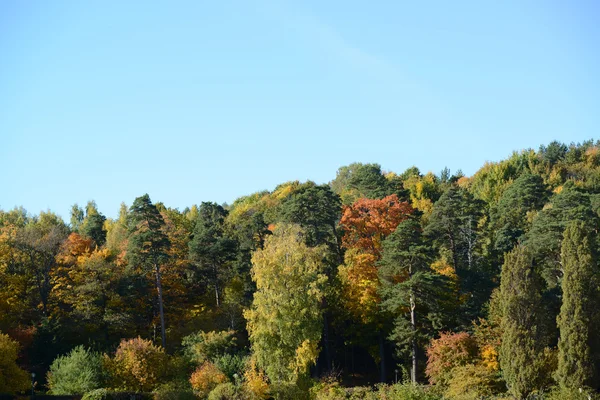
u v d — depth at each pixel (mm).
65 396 42500
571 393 35219
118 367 45375
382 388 39031
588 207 53281
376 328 53844
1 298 54906
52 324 52062
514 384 40406
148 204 56219
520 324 41562
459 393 41125
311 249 54094
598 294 40188
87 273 57312
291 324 47156
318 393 42344
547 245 49500
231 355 50656
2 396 40688
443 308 51156
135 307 58125
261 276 49000
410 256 50531
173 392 41062
